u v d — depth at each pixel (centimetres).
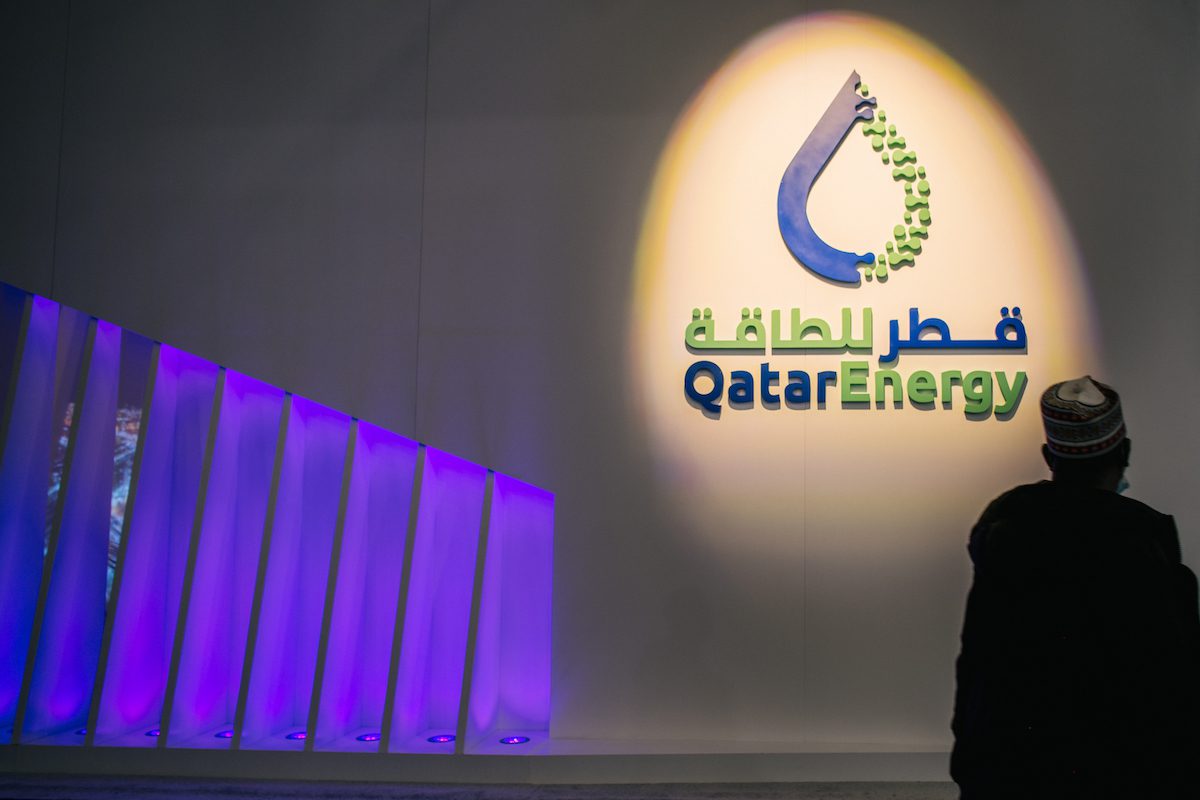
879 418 421
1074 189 421
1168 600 158
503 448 430
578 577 426
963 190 425
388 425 433
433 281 438
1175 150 418
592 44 441
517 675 436
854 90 431
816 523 420
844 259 426
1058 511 169
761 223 430
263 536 412
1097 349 416
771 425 425
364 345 438
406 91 445
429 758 394
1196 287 414
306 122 447
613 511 427
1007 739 161
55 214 451
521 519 441
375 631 439
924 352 422
